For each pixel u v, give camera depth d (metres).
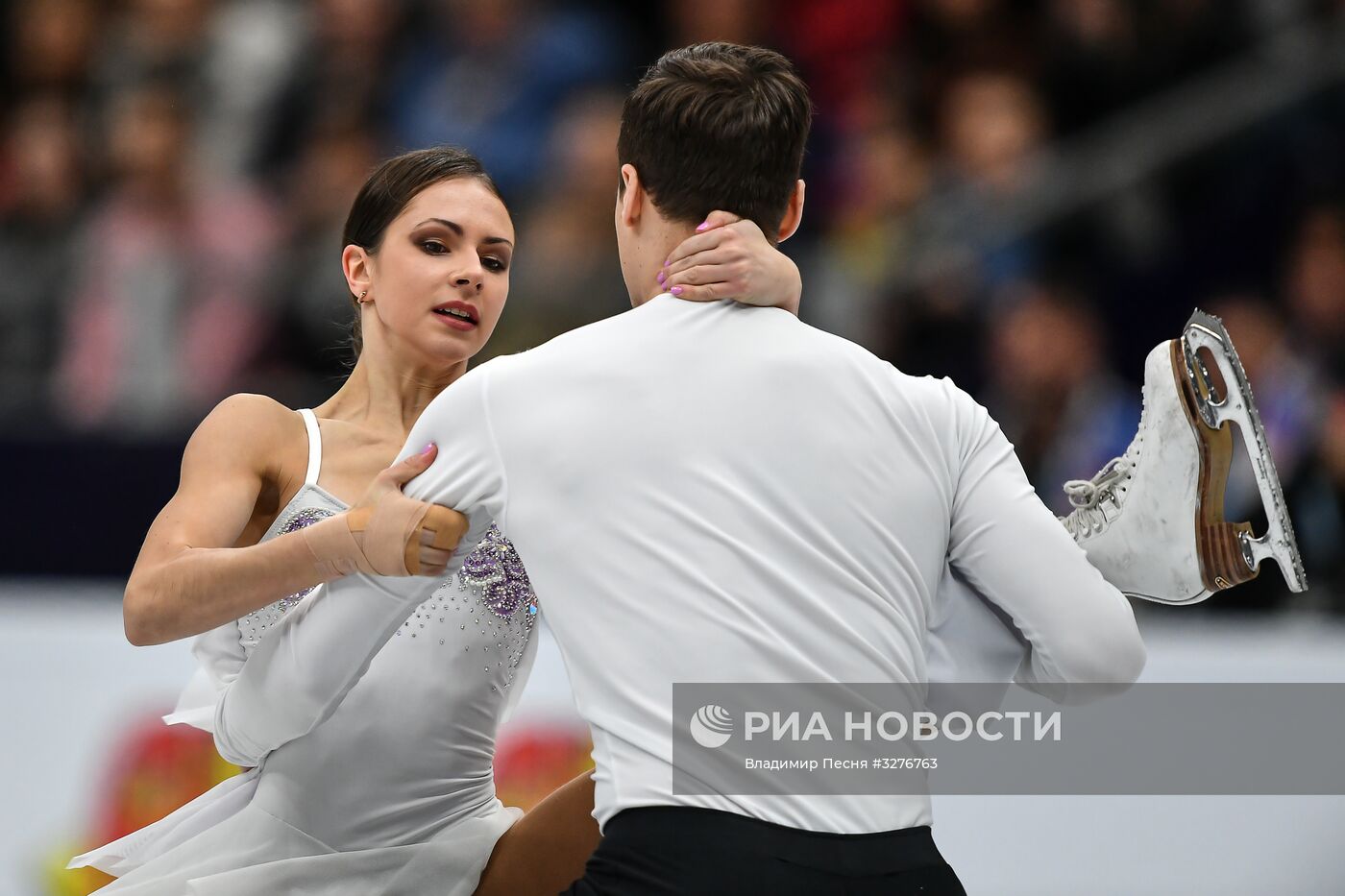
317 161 23.42
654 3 24.48
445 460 7.36
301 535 7.77
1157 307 22.06
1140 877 14.88
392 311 9.66
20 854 14.78
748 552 6.86
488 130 23.44
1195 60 23.09
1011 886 14.86
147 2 24.36
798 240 22.56
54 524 17.39
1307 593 17.28
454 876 9.22
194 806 9.52
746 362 7.18
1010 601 7.36
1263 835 15.00
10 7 24.12
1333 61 22.66
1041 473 19.98
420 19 24.27
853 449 7.13
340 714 8.95
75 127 23.66
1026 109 23.19
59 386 20.81
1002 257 21.92
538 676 14.81
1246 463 18.25
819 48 24.19
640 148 7.61
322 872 8.91
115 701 15.10
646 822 6.62
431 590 7.79
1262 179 22.39
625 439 7.04
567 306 20.52
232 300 21.39
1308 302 21.66
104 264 21.48
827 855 6.59
